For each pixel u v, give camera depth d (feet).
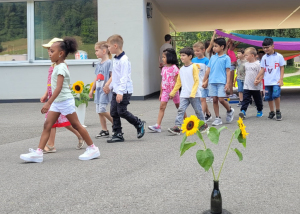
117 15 46.98
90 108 39.55
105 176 13.64
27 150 19.38
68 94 16.57
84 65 47.55
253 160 15.60
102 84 22.53
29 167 15.44
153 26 53.88
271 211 9.96
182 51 22.48
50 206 10.62
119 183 12.70
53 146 18.66
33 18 48.60
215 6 58.85
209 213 9.82
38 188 12.38
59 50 16.55
